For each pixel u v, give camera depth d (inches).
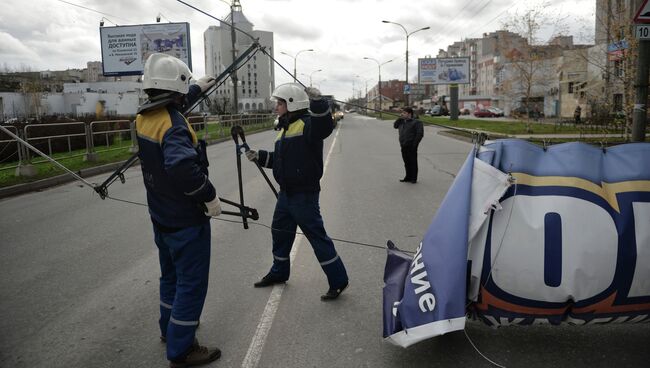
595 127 1013.8
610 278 123.6
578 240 124.2
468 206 130.0
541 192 129.2
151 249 254.7
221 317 168.7
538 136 933.8
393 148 832.9
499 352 140.6
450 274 126.5
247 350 146.3
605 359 135.9
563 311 127.2
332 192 412.8
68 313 176.6
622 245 124.0
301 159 172.4
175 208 133.8
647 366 132.3
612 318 128.1
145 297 189.9
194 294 137.5
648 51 297.3
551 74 1509.6
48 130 687.7
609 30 684.7
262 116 1807.3
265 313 170.9
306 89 166.9
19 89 2832.2
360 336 153.2
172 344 136.6
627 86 641.6
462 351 141.6
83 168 583.2
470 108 3949.3
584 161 131.7
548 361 135.5
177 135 127.6
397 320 132.6
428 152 729.6
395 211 332.8
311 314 169.6
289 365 137.7
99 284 205.0
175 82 130.7
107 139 751.7
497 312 130.6
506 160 133.6
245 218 160.9
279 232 190.7
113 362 142.8
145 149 132.3
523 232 126.5
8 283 208.4
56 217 341.7
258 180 493.4
